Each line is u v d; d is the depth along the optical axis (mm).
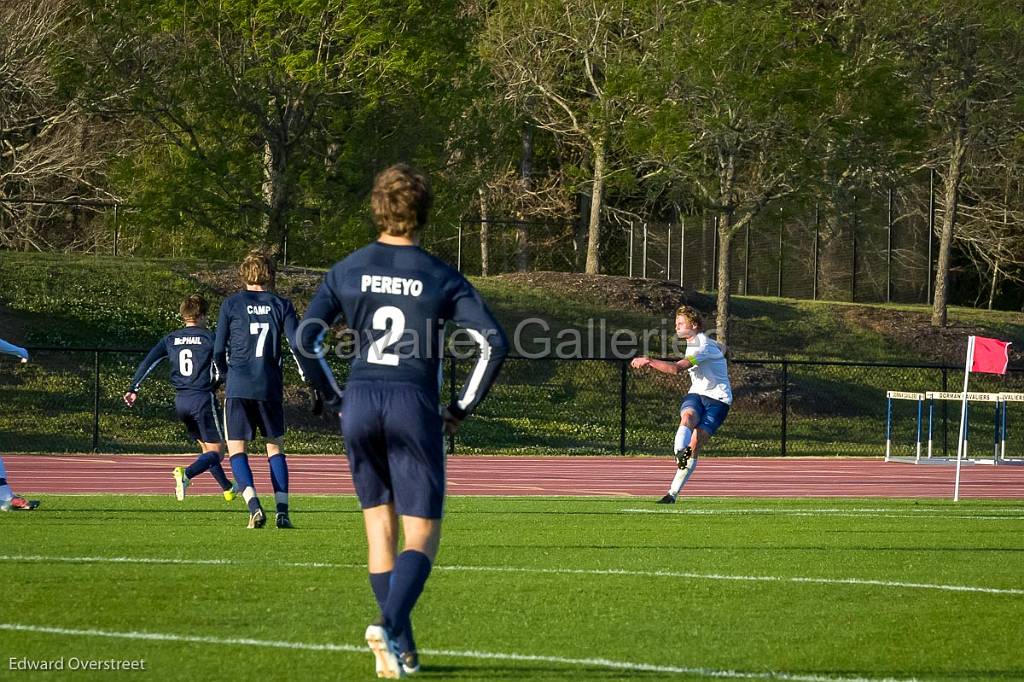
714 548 36062
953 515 48688
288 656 21078
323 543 35344
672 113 119125
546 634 23547
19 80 135625
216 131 108875
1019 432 127438
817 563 33281
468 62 117562
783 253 180125
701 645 22844
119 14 104188
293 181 109375
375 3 103875
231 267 138875
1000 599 28016
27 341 111812
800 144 121625
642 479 76688
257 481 68562
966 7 133500
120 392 105000
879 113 119500
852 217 172875
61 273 127875
